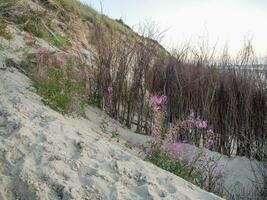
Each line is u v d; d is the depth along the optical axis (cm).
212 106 591
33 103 427
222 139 590
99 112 603
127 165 326
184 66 625
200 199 308
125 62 625
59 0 1032
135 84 611
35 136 330
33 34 758
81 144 341
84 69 637
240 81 599
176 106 602
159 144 452
